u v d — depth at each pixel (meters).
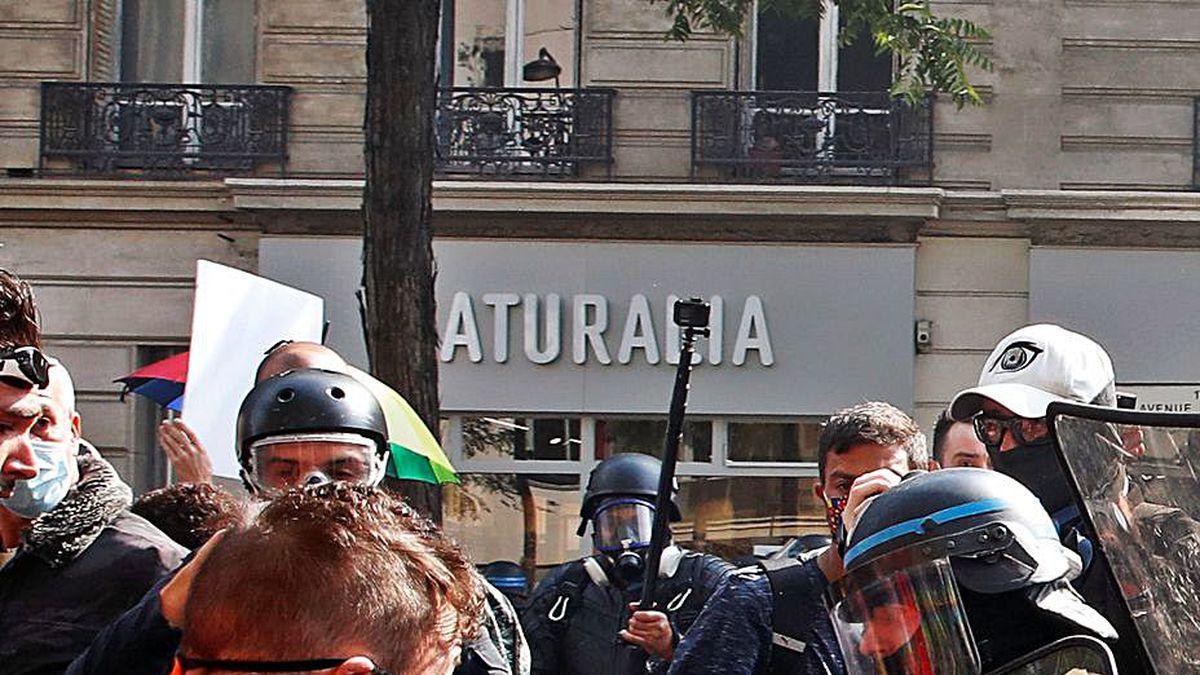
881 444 4.58
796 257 17.14
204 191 17.20
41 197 17.27
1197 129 17.39
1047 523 3.14
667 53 17.50
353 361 17.05
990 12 17.44
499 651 4.22
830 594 3.38
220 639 2.24
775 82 17.64
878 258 17.16
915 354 17.23
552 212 16.95
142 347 17.48
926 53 13.04
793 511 17.16
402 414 6.02
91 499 4.01
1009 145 17.36
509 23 17.66
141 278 17.42
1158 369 17.14
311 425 4.18
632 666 6.57
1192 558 3.01
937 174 17.34
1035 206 17.06
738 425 17.22
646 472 7.04
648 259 17.16
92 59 17.61
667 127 17.45
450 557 2.47
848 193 16.84
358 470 4.22
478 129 17.41
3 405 3.82
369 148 10.43
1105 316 17.16
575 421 17.28
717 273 17.14
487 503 17.28
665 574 6.68
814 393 17.09
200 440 6.30
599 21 17.52
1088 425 3.12
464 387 17.16
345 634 2.25
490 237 17.20
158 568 3.97
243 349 6.59
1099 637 3.03
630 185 16.92
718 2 13.41
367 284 10.44
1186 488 3.02
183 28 17.73
